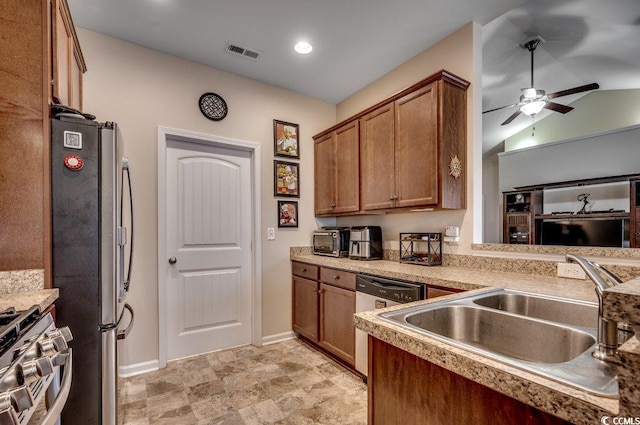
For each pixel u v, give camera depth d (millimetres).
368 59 2734
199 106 2760
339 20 2229
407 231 2754
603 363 636
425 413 792
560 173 5477
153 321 2504
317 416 1881
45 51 1405
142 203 2482
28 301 1153
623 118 5191
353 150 2896
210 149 2916
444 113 2152
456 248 2357
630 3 2740
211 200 2906
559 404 525
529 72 4199
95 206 1469
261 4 2059
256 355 2775
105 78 2367
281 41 2473
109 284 1476
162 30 2328
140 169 2482
